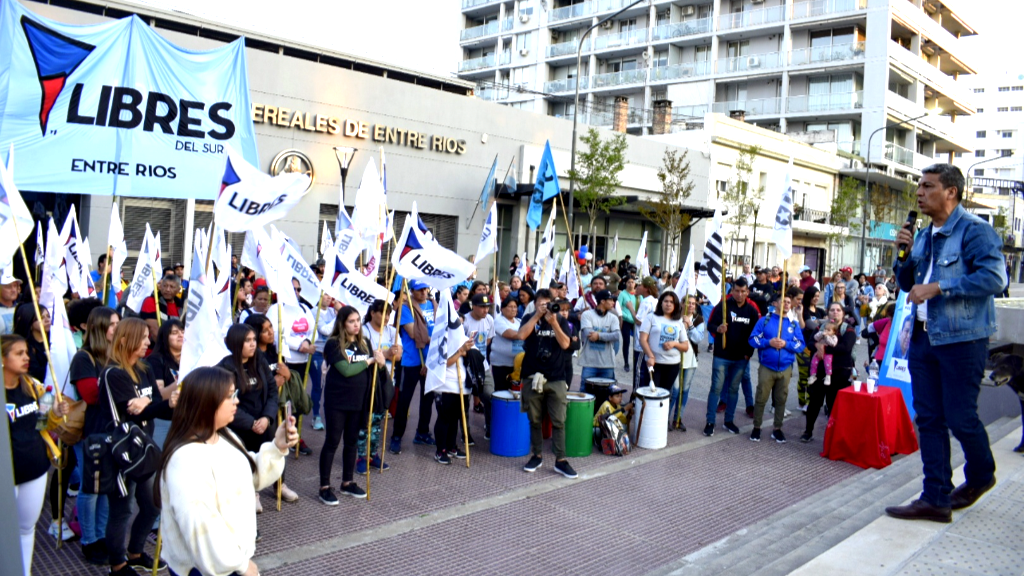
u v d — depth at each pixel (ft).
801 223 129.49
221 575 9.95
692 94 162.91
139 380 16.49
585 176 89.51
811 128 154.61
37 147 24.34
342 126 72.74
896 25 153.07
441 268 24.86
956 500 16.47
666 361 31.07
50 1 58.75
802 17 150.30
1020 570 13.03
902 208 158.71
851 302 56.03
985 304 15.47
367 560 17.75
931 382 16.21
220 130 27.81
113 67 25.64
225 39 69.10
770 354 31.01
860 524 17.49
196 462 10.01
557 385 25.41
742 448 30.17
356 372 21.48
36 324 20.26
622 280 55.88
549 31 186.29
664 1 165.89
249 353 18.63
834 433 28.60
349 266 24.72
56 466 15.74
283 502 21.66
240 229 19.35
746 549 17.93
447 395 26.14
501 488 23.80
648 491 23.98
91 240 57.93
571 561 18.16
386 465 25.72
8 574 5.82
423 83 85.20
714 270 32.50
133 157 25.98
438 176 81.76
